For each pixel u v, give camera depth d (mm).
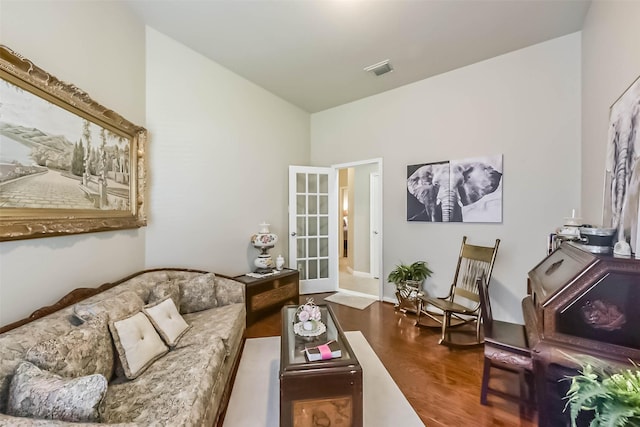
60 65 1844
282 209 4375
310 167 4574
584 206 2564
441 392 1962
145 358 1612
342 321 3340
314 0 2373
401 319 3400
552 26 2633
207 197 3322
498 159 3131
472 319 3248
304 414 1395
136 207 2584
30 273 1617
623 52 1761
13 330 1342
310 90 4082
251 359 2439
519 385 2035
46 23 1737
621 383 810
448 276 3508
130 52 2562
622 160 1695
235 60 3344
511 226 3072
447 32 2756
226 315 2408
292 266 4375
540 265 1978
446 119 3508
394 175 4000
